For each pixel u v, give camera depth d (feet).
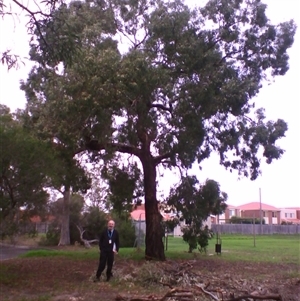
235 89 69.56
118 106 62.64
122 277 54.75
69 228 146.82
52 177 56.39
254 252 109.09
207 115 70.69
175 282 52.24
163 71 64.85
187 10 70.23
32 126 66.08
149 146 77.15
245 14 74.79
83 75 62.39
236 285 51.47
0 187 53.36
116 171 82.74
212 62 70.69
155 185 79.87
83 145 71.05
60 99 63.16
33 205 55.83
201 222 83.92
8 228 54.75
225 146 76.43
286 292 48.47
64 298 45.11
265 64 77.00
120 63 63.16
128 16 73.56
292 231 249.55
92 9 73.92
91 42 67.67
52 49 44.98
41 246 136.46
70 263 74.08
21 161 53.16
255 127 77.36
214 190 81.51
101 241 55.47
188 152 72.79
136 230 134.62
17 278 57.31
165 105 70.90
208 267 72.74
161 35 69.41
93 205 144.15
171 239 181.37
